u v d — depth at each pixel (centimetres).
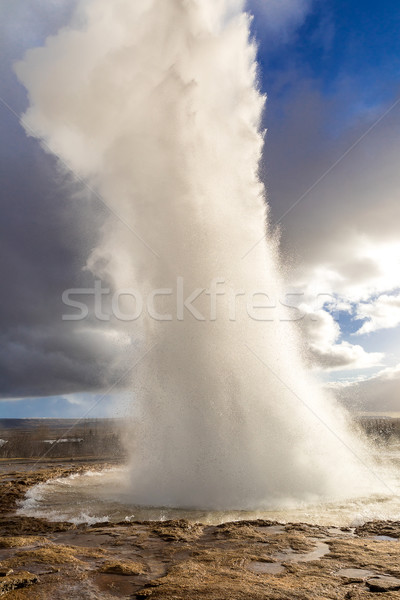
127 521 1042
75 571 671
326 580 605
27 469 2461
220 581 609
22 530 983
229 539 843
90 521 1059
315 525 948
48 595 578
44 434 6912
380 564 668
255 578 620
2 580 609
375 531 889
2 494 1435
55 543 857
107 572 665
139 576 650
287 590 568
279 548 776
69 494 1430
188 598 547
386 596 541
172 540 852
